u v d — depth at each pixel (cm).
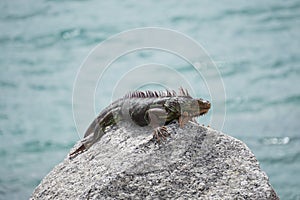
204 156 2733
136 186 2614
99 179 2666
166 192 2592
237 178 2645
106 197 2591
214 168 2686
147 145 2783
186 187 2611
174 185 2616
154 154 2723
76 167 2841
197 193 2589
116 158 2759
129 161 2703
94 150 2892
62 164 2925
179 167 2677
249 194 2577
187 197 2575
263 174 2667
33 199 2816
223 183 2625
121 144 2844
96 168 2755
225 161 2719
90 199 2591
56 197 2719
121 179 2636
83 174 2766
